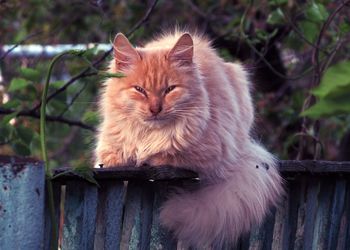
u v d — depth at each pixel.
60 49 9.73
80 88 8.27
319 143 7.57
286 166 4.79
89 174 3.44
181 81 4.80
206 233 4.29
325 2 7.97
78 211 3.60
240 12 9.95
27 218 3.13
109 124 4.98
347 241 5.54
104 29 9.94
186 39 4.86
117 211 3.86
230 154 4.86
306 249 5.10
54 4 9.77
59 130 10.13
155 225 4.20
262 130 7.66
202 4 10.24
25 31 9.77
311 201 5.08
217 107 4.97
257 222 4.56
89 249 3.64
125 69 4.90
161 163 4.77
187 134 4.70
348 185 5.51
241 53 9.61
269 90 9.91
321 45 8.58
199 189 4.55
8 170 3.08
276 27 8.97
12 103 6.60
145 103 4.73
